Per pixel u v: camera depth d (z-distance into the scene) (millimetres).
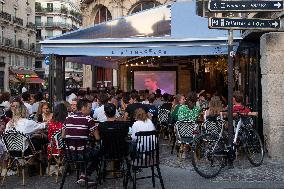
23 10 58188
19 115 8188
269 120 9414
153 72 21469
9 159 7934
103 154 7344
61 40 10688
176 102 11375
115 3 28469
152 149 7051
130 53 10508
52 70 11805
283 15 9336
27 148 7938
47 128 8648
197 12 11273
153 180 7277
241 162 9078
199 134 8070
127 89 22859
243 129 8766
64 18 81875
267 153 9648
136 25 12008
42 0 79750
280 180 7504
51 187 7516
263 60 9656
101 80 31688
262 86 9867
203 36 11117
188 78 21047
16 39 55875
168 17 11945
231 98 8367
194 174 8141
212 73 19516
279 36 9391
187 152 9875
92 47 10625
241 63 15055
